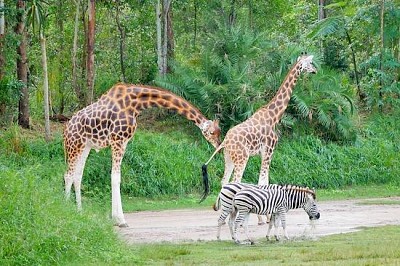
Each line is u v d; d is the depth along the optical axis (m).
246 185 12.52
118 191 15.19
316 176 22.64
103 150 20.86
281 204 12.49
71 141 15.52
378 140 24.91
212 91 23.16
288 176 22.36
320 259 10.14
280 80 23.86
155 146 21.94
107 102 15.62
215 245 12.00
